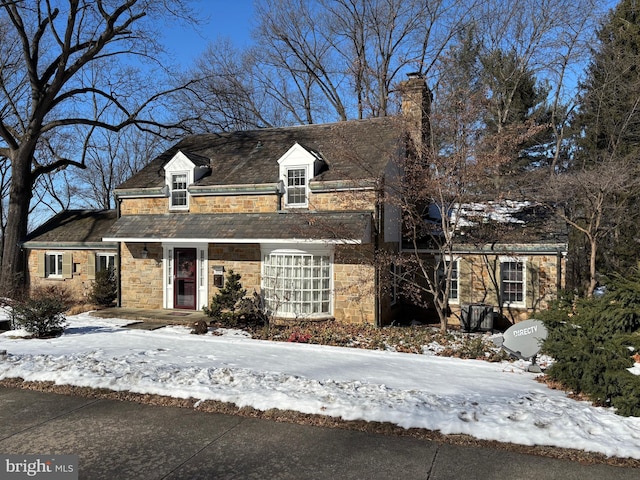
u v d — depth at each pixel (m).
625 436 5.80
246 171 18.11
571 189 16.36
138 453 5.68
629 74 23.61
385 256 15.00
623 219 20.44
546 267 16.02
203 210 18.09
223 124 28.52
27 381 8.47
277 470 5.23
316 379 8.12
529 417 6.21
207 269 17.67
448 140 15.09
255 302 15.96
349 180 15.54
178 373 8.41
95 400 7.54
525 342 9.37
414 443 5.86
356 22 32.72
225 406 7.11
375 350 11.75
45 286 21.17
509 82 26.84
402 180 15.77
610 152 24.09
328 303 16.03
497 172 14.58
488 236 16.48
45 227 23.66
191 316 16.64
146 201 19.05
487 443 5.80
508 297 16.67
